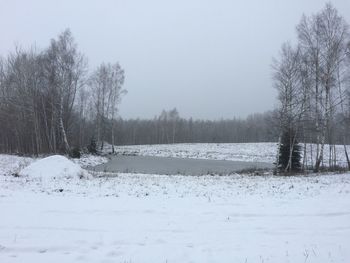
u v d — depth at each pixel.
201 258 7.93
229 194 16.39
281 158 34.50
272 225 10.65
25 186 17.05
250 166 44.69
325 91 31.30
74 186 17.72
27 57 48.22
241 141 127.25
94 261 7.63
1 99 51.69
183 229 10.08
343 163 48.94
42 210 11.74
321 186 19.53
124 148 75.75
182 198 14.95
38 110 47.31
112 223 10.49
